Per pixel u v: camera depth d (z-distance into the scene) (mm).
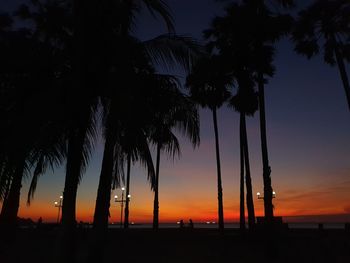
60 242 10234
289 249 20188
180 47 10461
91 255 10859
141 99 9914
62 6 11055
